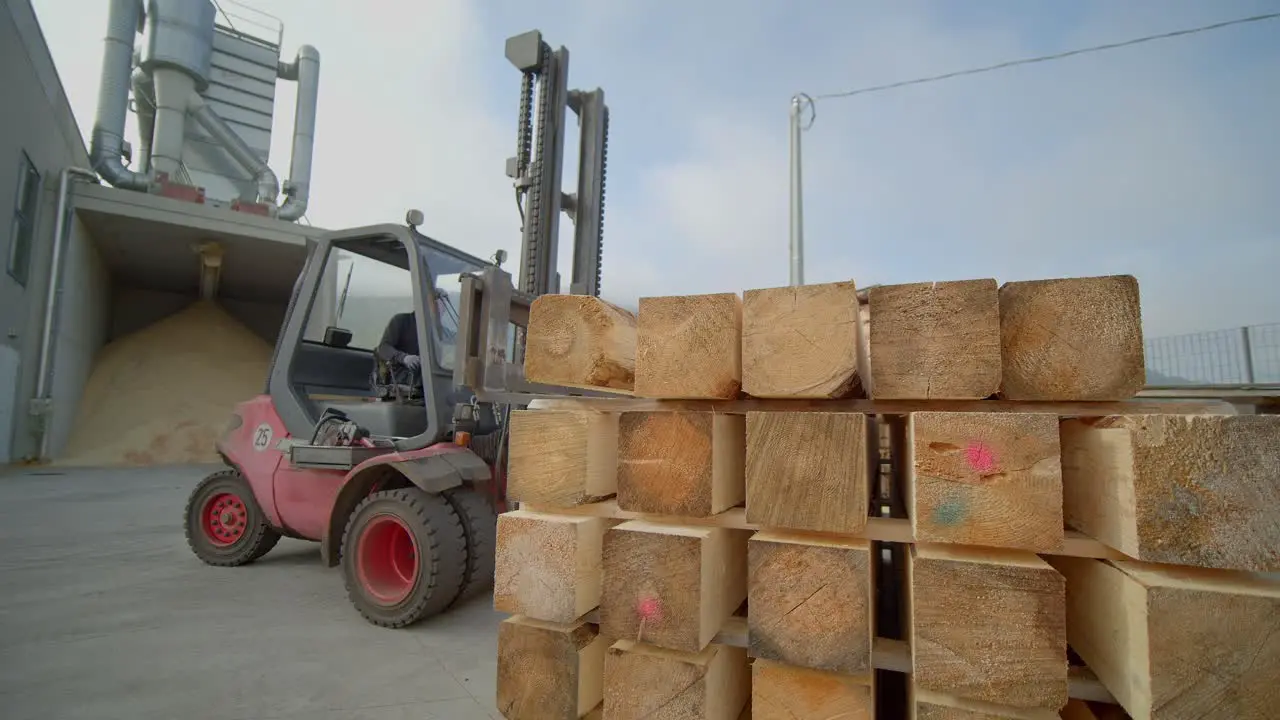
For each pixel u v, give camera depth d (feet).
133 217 40.81
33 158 35.94
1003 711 4.20
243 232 43.52
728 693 5.40
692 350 5.20
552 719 5.37
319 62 65.46
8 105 32.53
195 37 54.85
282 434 13.55
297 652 9.87
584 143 18.17
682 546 4.83
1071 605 5.08
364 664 9.45
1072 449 4.91
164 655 9.72
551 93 16.79
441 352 13.42
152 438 40.60
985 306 4.62
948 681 4.20
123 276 52.49
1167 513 3.79
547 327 5.82
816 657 4.52
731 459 5.56
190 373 46.39
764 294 5.07
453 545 10.95
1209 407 4.66
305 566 15.33
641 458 5.14
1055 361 4.67
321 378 14.94
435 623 11.31
